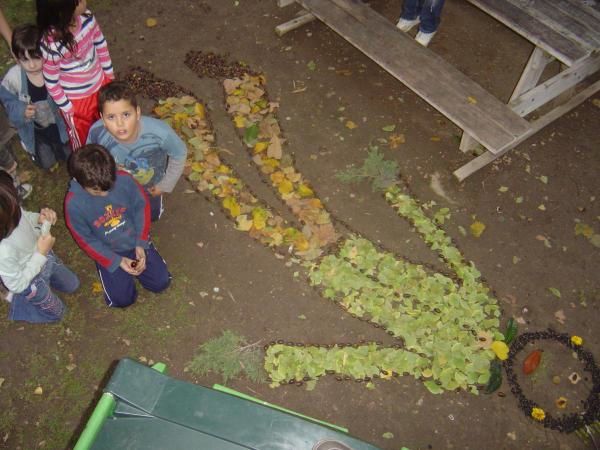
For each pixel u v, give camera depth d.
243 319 3.58
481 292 3.74
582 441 3.23
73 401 3.24
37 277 3.01
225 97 4.75
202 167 4.25
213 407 1.59
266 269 3.79
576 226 4.12
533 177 4.38
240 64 5.02
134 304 3.61
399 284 3.71
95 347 3.44
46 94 3.53
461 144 4.45
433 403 3.31
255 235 3.94
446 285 3.75
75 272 3.75
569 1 4.39
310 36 5.28
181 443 1.53
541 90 4.34
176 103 4.65
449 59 5.19
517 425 3.26
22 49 3.12
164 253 3.84
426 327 3.54
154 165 3.28
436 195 4.25
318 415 3.24
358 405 3.28
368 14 4.57
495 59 5.21
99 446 1.51
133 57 5.01
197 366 3.38
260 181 4.22
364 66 5.07
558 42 4.06
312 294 3.70
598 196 4.30
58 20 2.94
